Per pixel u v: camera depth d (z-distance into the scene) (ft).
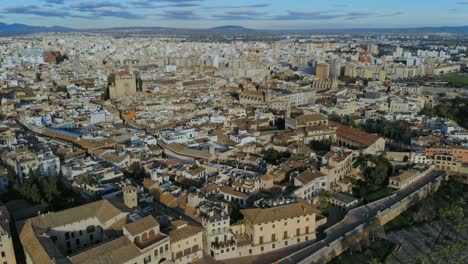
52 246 597.52
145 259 594.65
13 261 589.32
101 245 591.78
